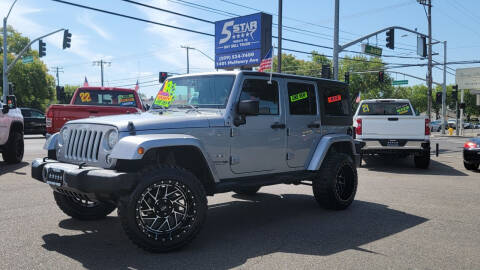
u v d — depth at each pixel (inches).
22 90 2281.0
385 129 450.3
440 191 315.0
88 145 170.7
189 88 211.5
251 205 258.7
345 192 249.9
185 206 164.9
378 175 411.2
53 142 190.5
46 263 148.8
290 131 220.5
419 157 458.9
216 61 1261.1
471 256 161.8
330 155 243.6
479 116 3983.8
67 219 213.5
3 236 182.2
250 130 199.3
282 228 202.1
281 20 819.4
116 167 159.5
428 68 1331.2
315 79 242.4
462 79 2262.6
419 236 189.6
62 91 971.3
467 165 459.8
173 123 172.2
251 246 172.4
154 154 176.4
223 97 196.4
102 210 212.7
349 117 267.0
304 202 269.0
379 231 197.6
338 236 188.7
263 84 209.9
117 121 166.6
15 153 425.1
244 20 1169.4
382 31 802.2
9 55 2255.2
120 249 166.1
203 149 170.9
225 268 145.8
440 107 3663.9
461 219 223.5
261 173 207.3
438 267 149.5
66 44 1043.3
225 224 209.9
